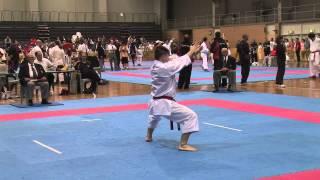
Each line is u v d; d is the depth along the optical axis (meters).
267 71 25.62
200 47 7.52
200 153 7.19
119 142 8.10
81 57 16.33
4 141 8.37
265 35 38.84
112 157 7.03
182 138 7.40
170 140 8.20
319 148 7.44
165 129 9.20
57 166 6.56
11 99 14.74
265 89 16.48
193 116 7.33
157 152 7.31
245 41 18.50
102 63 26.89
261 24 39.22
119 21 49.91
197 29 46.19
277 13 38.16
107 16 49.22
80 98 14.79
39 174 6.16
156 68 7.26
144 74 24.92
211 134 8.68
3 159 7.02
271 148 7.47
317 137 8.30
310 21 35.03
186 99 13.92
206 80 20.42
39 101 14.09
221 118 10.48
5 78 15.04
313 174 5.95
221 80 16.75
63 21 46.56
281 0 38.31
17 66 21.25
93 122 10.23
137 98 14.59
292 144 7.75
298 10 37.31
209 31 44.53
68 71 15.89
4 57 18.47
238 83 18.84
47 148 7.73
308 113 10.99
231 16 43.25
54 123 10.20
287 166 6.36
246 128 9.25
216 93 15.39
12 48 21.39
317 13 35.22
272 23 38.16
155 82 7.33
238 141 8.03
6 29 41.66
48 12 46.00
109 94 15.84
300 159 6.74
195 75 23.36
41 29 42.97
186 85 16.97
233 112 11.34
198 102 13.23
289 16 37.91
